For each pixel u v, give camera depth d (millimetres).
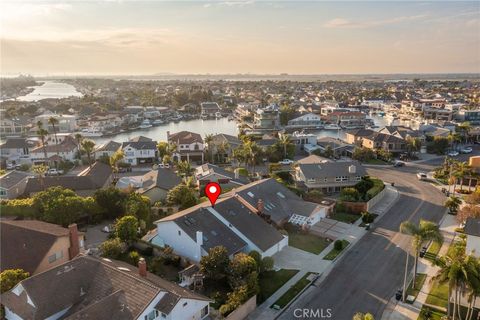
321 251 57812
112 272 40438
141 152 119062
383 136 131625
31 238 49781
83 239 56750
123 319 34312
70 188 79438
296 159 119625
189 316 38406
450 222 69500
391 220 70562
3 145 122000
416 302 45188
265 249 54094
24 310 36969
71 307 37969
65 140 128250
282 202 71000
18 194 81375
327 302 45156
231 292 45312
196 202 73500
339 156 124625
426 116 194750
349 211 74062
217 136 132250
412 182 95500
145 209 65938
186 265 50938
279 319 41875
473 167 92125
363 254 57031
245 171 98312
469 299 37969
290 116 187375
